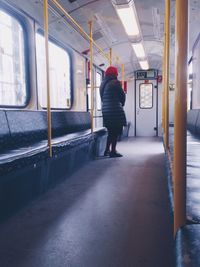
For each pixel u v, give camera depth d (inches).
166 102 104.7
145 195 110.9
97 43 238.7
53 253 64.9
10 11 131.3
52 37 178.1
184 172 34.7
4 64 135.9
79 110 232.2
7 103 136.6
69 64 218.5
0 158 77.6
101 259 62.1
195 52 229.5
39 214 90.0
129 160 194.9
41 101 160.4
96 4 169.8
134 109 432.1
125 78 423.2
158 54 336.8
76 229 78.4
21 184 94.5
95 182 132.2
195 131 177.9
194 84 238.8
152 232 76.2
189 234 32.1
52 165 121.0
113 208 95.8
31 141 126.3
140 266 59.1
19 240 71.9
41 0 134.6
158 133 427.2
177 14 33.0
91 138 178.2
